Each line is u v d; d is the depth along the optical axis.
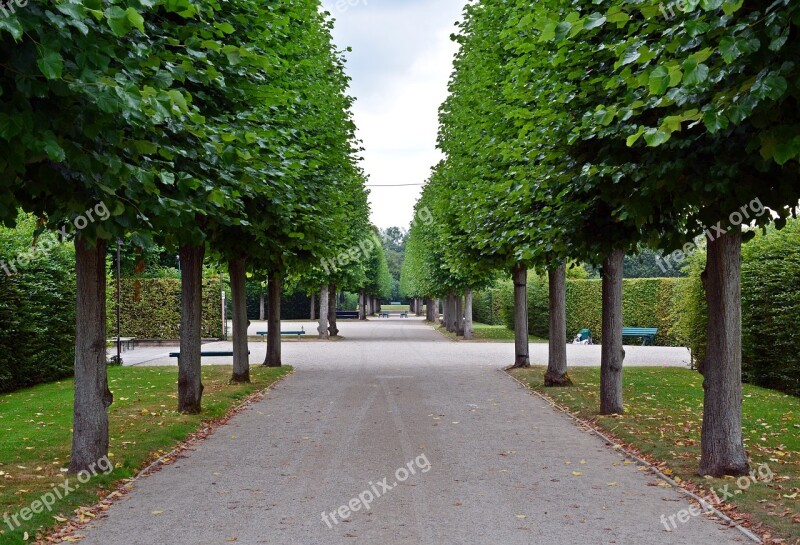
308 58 15.23
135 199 5.56
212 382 16.31
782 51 4.46
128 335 32.84
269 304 20.33
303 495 6.78
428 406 12.79
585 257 10.48
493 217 13.45
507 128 13.29
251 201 11.93
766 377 15.43
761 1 4.53
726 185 5.87
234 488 7.06
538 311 37.50
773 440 9.16
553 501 6.54
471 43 17.00
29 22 3.70
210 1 7.37
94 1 3.85
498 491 6.90
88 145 4.71
